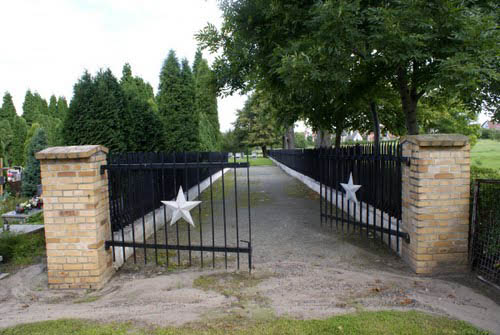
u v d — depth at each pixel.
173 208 4.62
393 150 5.17
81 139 7.58
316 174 11.99
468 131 16.02
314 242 5.87
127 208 5.56
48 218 4.26
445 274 4.30
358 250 5.32
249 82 10.13
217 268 4.67
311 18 6.54
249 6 7.65
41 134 11.91
